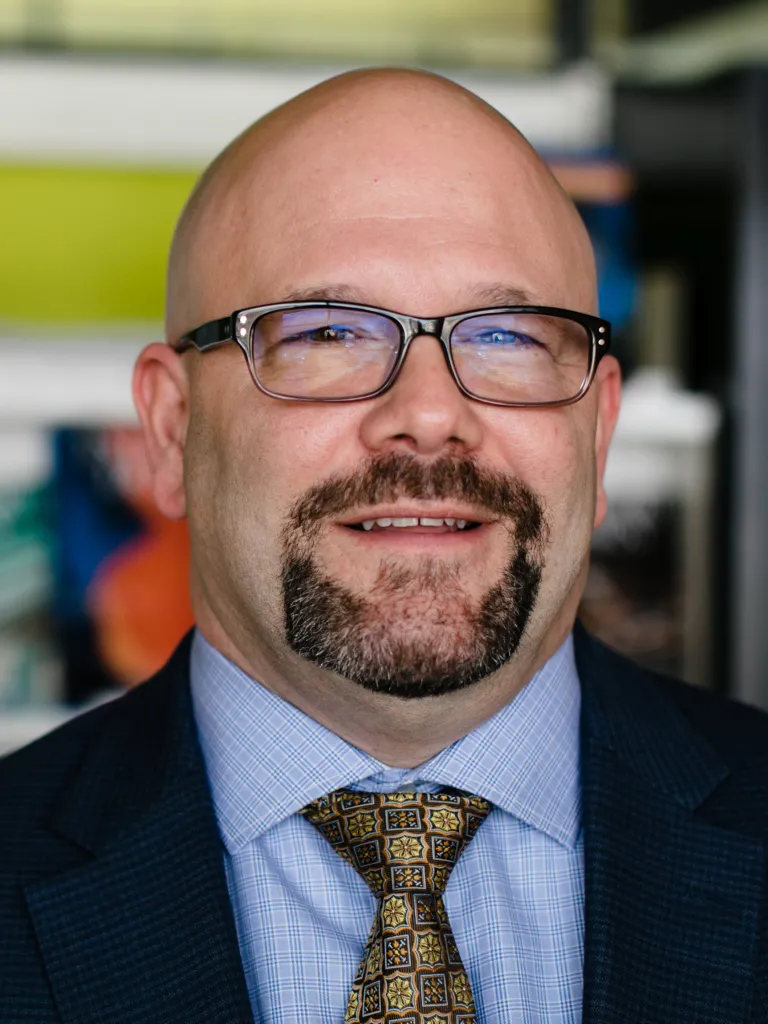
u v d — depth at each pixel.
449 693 1.25
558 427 1.30
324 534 1.25
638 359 2.12
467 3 2.11
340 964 1.27
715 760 1.43
